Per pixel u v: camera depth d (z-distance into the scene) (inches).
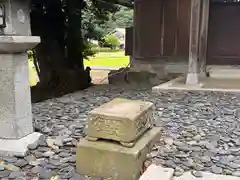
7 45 120.3
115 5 486.9
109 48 897.5
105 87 332.2
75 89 417.4
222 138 148.0
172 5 358.6
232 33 378.3
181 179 107.4
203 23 341.4
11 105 129.3
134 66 389.7
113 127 112.9
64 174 112.4
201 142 141.9
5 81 128.1
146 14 374.3
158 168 112.0
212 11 379.6
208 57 388.8
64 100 245.8
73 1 424.2
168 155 125.5
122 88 321.1
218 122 176.4
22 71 132.9
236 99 240.7
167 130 159.5
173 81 316.8
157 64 373.4
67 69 424.8
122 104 129.4
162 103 228.7
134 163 107.3
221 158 125.4
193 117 187.5
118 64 693.9
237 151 132.3
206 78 344.5
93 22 504.4
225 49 383.9
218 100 237.8
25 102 136.2
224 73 371.6
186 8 352.2
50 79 425.1
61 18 424.8
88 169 113.2
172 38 364.2
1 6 119.9
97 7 465.1
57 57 424.5
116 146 112.7
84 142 116.0
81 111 205.6
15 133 131.0
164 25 366.6
